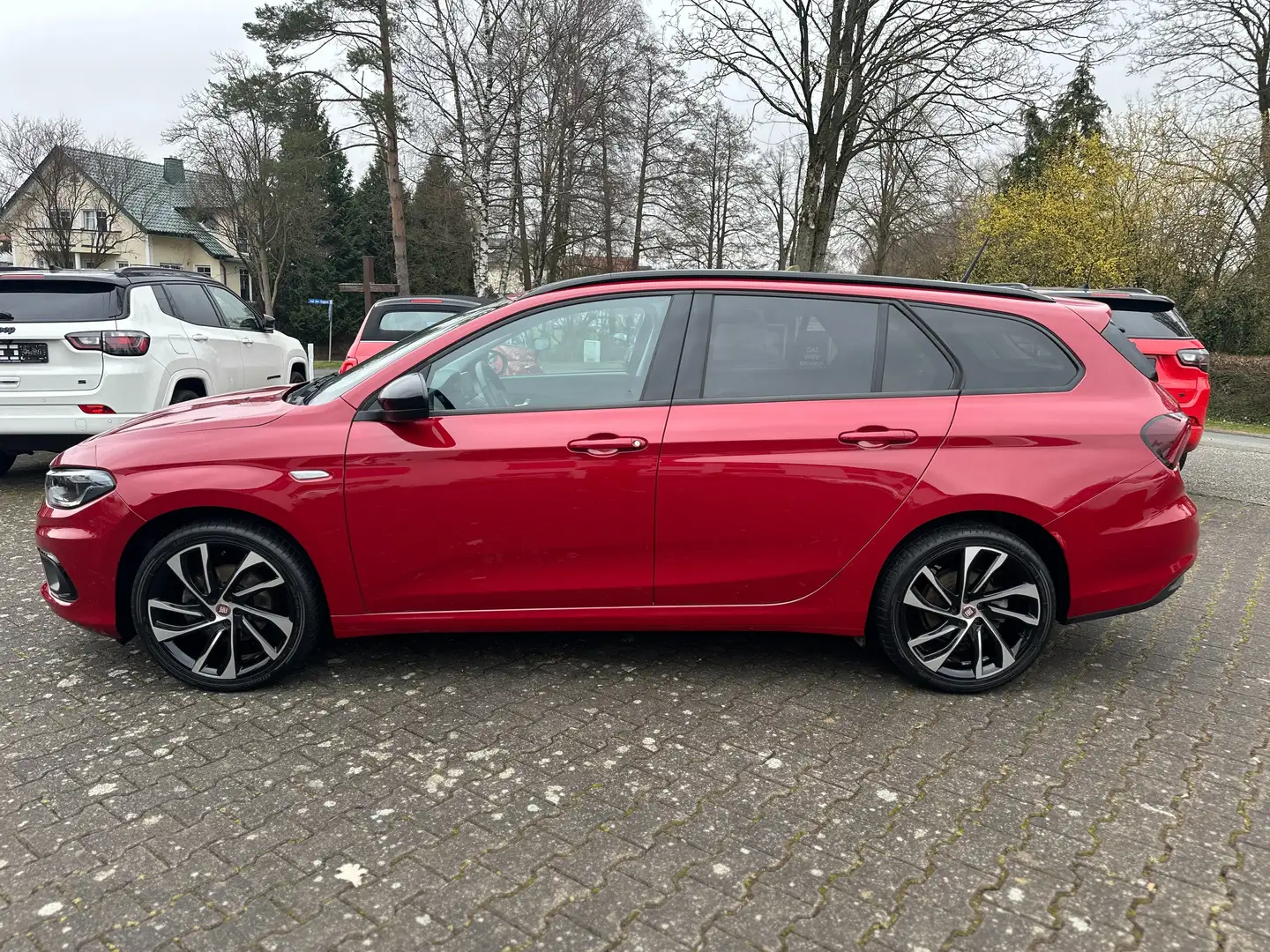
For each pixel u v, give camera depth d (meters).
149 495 3.23
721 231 36.09
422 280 44.69
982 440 3.27
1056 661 3.83
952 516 3.38
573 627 3.42
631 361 3.35
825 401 3.31
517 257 26.19
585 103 24.05
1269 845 2.51
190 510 3.33
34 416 6.26
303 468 3.22
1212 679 3.66
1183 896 2.29
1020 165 34.50
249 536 3.27
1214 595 4.84
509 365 3.33
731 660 3.78
